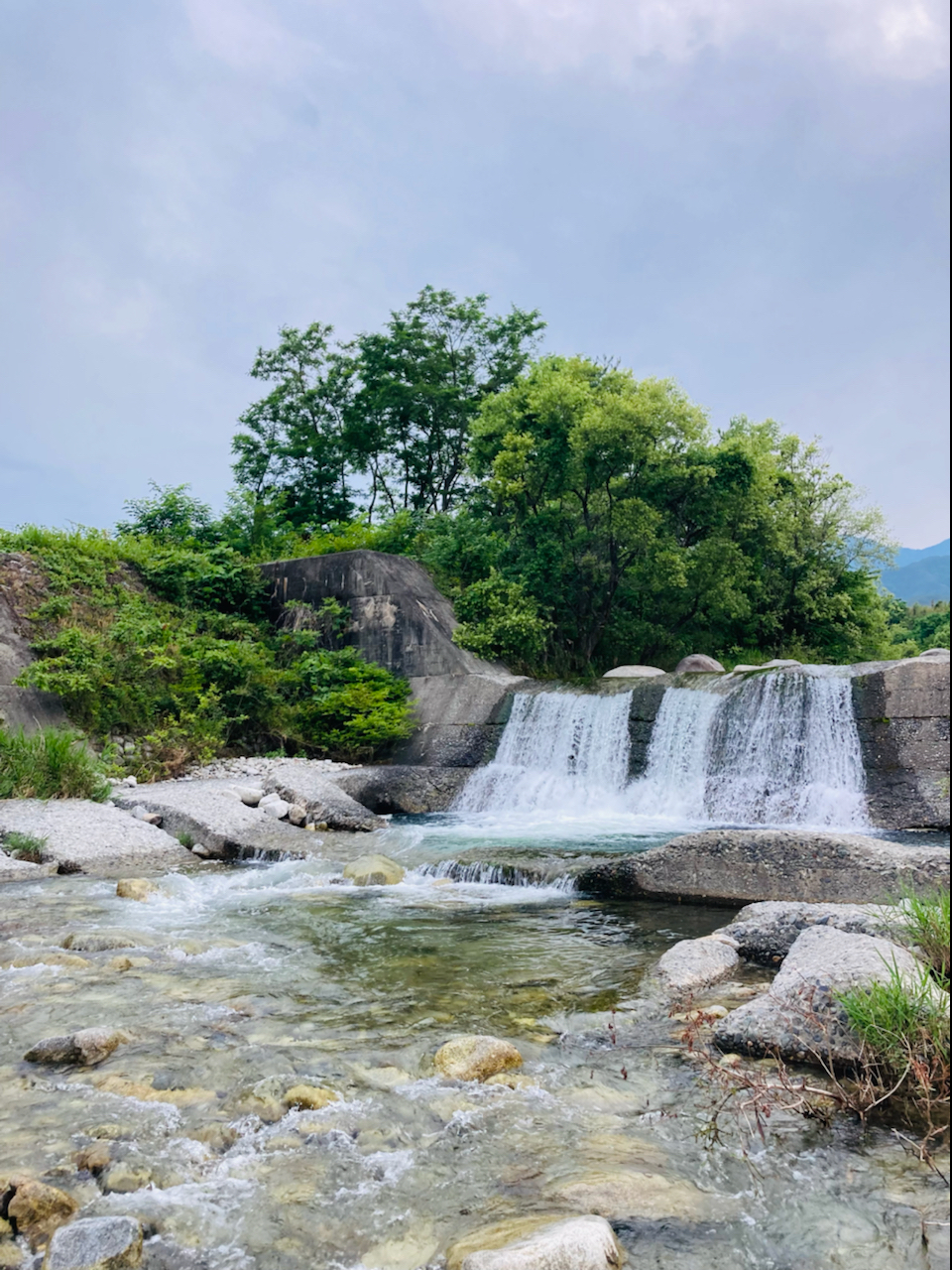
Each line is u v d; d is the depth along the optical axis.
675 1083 4.31
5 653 17.06
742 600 26.16
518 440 23.14
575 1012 5.43
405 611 21.17
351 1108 4.05
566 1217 3.10
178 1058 4.65
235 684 19.62
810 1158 3.52
